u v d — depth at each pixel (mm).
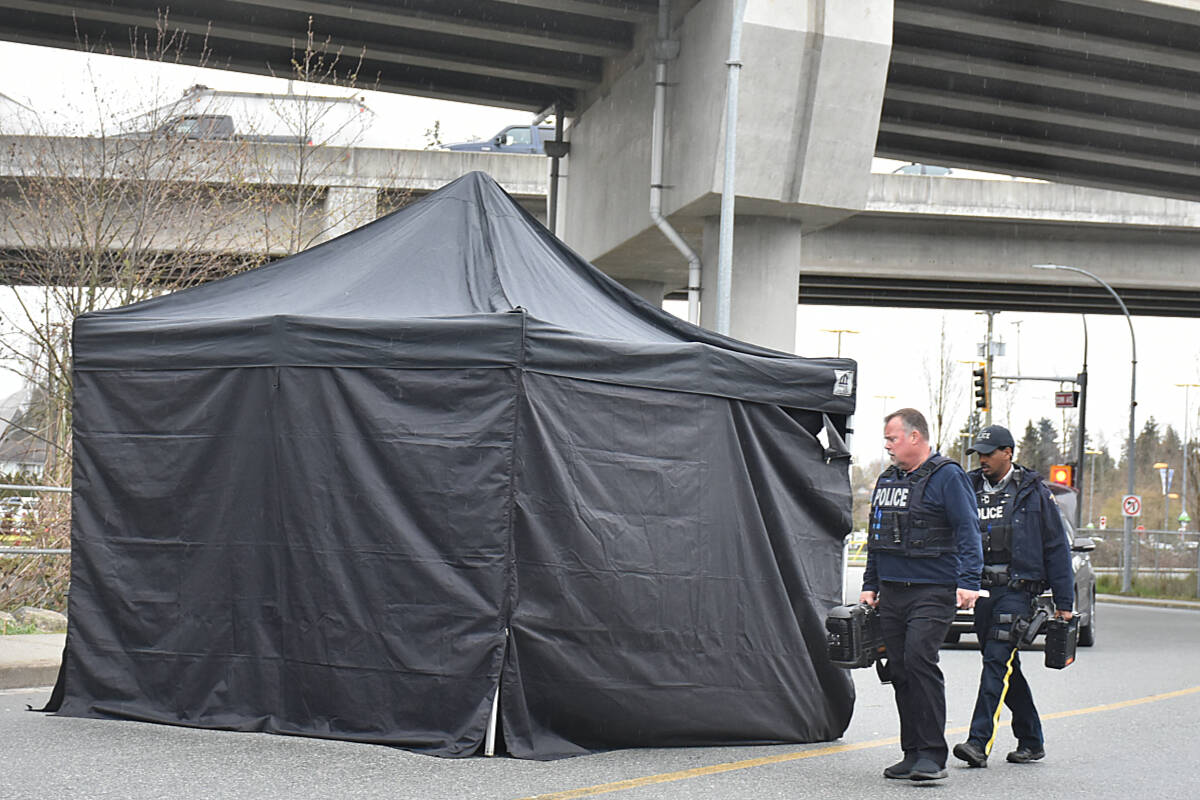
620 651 7988
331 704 7922
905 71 24516
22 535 14727
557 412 7938
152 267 19750
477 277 8820
